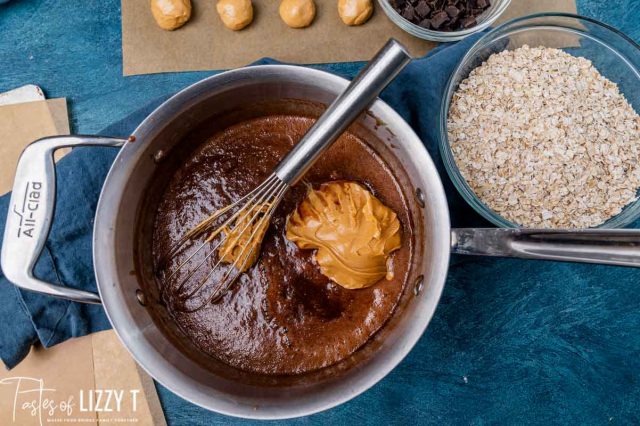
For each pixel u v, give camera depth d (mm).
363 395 579
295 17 574
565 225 556
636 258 384
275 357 492
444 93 534
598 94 562
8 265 432
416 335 433
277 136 514
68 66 593
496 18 577
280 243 496
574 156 554
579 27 553
